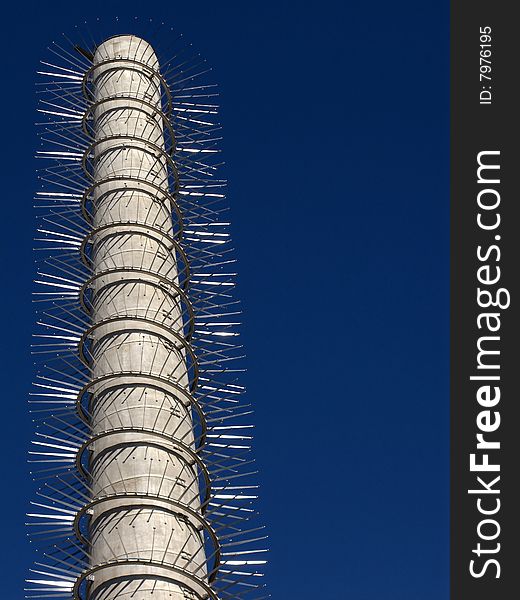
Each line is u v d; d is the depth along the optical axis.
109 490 34.25
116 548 32.62
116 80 48.94
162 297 40.22
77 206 44.12
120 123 46.91
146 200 43.69
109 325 38.94
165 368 37.84
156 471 34.59
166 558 32.41
